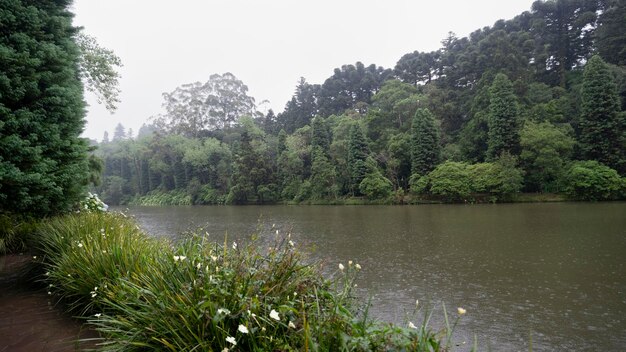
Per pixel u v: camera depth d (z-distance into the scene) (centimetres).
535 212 2138
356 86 6762
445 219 1959
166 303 229
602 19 4128
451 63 5528
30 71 681
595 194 2819
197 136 6988
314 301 236
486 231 1480
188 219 2520
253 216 2648
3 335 307
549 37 4753
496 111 3341
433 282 800
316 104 6719
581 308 633
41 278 484
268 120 6850
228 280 239
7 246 659
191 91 7381
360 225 1838
